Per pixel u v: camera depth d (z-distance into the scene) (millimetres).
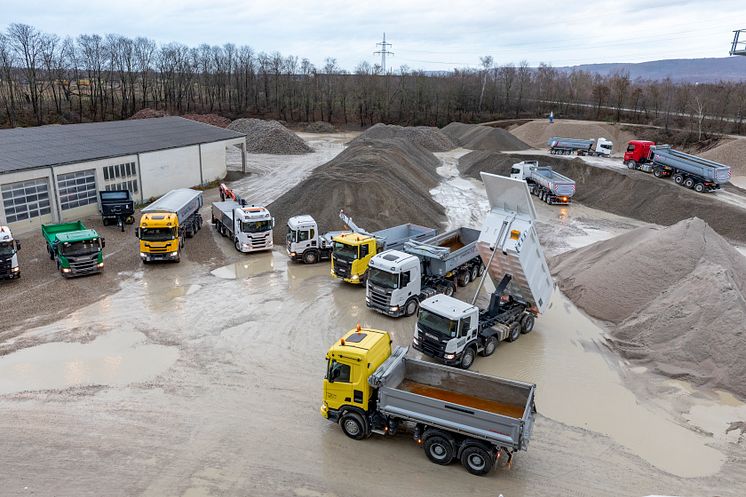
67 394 15031
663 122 79438
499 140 71875
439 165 60688
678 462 12703
